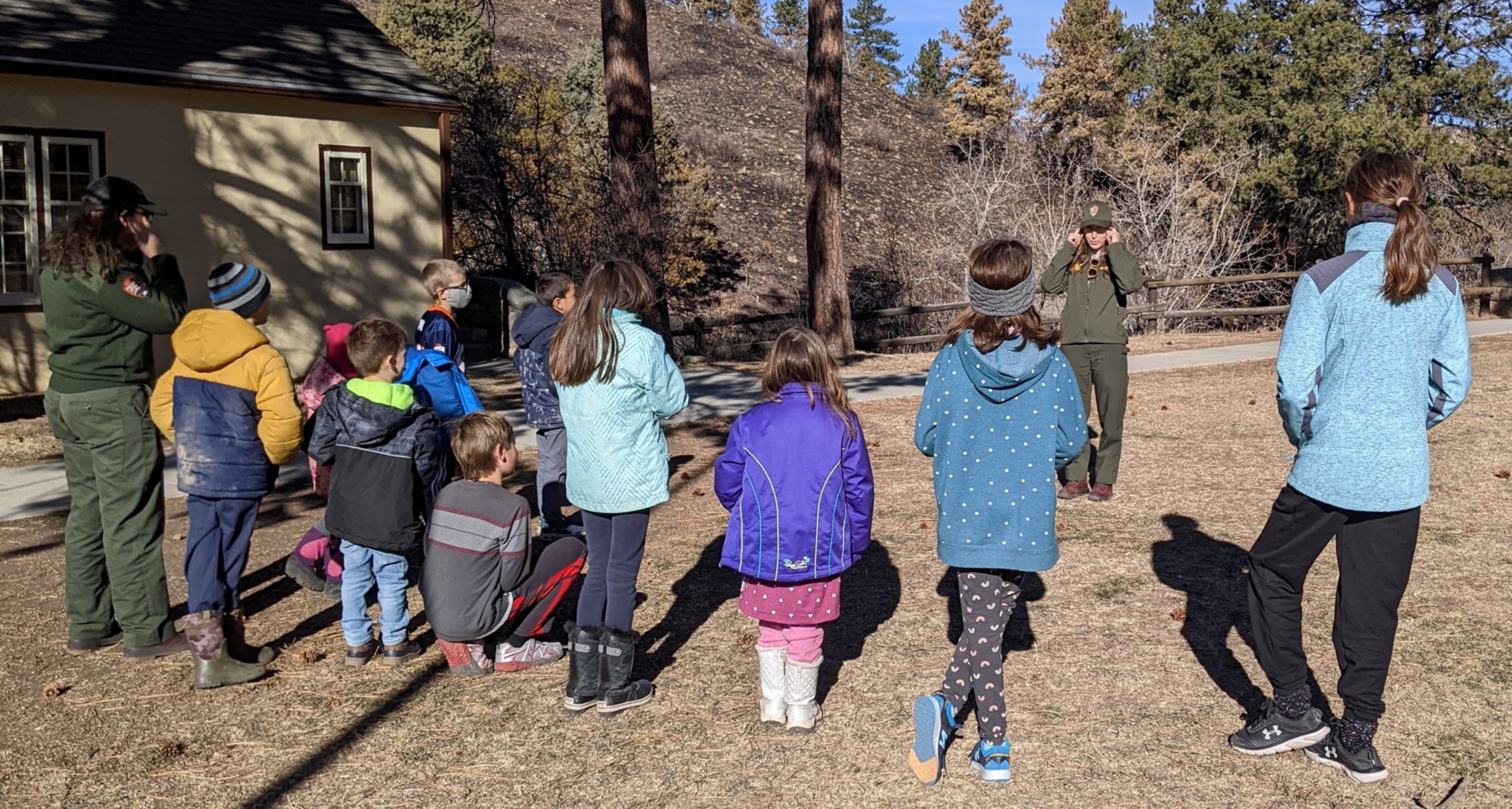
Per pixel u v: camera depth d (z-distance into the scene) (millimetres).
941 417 3643
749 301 26469
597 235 15773
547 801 3605
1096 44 37281
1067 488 7191
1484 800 3459
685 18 51156
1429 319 3352
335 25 15281
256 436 4383
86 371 4441
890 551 6180
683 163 27953
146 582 4703
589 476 4059
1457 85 23828
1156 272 20297
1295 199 23219
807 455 3811
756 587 3943
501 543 4426
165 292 4430
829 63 15367
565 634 5090
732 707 4266
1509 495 6844
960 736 4000
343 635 5059
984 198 24016
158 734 4082
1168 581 5539
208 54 13258
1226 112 25344
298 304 13953
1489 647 4578
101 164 12367
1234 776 3664
